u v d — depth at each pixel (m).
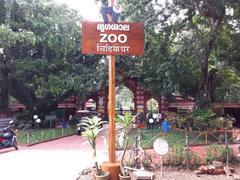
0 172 10.68
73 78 26.11
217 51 22.30
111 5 9.25
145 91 30.59
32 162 12.41
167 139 17.33
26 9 23.95
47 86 25.58
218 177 9.75
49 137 20.72
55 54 26.52
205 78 22.02
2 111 27.41
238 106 27.08
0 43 21.59
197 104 22.06
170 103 30.72
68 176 10.05
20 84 27.38
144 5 18.70
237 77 26.80
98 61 28.52
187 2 19.06
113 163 8.98
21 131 24.23
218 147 11.95
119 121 9.30
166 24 19.89
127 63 27.67
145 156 10.84
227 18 20.06
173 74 21.86
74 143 18.58
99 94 30.80
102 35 9.16
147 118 27.34
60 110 31.06
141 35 9.29
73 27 25.67
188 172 10.33
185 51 19.67
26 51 25.97
